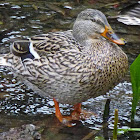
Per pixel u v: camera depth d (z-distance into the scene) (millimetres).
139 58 6715
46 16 11500
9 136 6922
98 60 7129
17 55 7535
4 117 7707
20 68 7504
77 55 7066
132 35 10555
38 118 7719
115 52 7359
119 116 7770
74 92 7199
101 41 7469
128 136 7137
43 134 7195
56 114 7734
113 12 11672
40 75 7219
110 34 7547
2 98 8312
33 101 8289
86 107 8148
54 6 12023
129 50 9914
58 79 7078
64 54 7094
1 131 7219
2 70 9336
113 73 7320
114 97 8438
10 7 11914
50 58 7109
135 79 6992
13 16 11453
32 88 7871
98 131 7328
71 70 6980
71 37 7672
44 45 7371
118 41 7461
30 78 7434
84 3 12211
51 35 7715
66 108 8156
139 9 10734
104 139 7059
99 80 7176
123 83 8883
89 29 7535
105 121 7656
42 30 10789
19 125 7465
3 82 8875
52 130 7344
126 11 10961
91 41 7484
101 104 8250
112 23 11086
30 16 11492
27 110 7969
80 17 7652
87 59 7062
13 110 7949
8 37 10398
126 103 8219
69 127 7461
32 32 10695
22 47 7527
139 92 7125
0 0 12273
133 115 7469
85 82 7047
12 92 8547
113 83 7520
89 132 7309
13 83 8867
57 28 10875
